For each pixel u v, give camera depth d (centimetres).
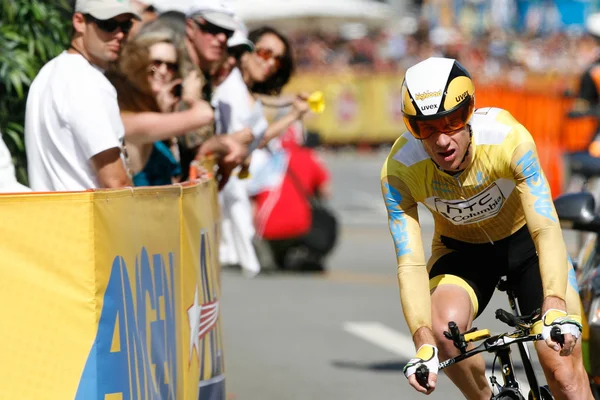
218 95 2028
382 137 7688
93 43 1484
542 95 4991
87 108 1424
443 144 1177
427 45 7575
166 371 1238
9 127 1680
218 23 1847
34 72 1725
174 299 1282
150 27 1681
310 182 3534
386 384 2023
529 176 1228
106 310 1052
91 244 1033
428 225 4441
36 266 1033
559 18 7981
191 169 1658
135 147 1645
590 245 1717
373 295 3109
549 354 1222
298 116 2097
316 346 2378
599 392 1499
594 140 3106
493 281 1352
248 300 3023
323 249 3538
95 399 1039
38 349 1034
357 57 7738
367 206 5300
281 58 2100
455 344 1127
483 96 5594
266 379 2062
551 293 1166
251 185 3491
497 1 8256
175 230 1295
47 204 1030
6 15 1719
